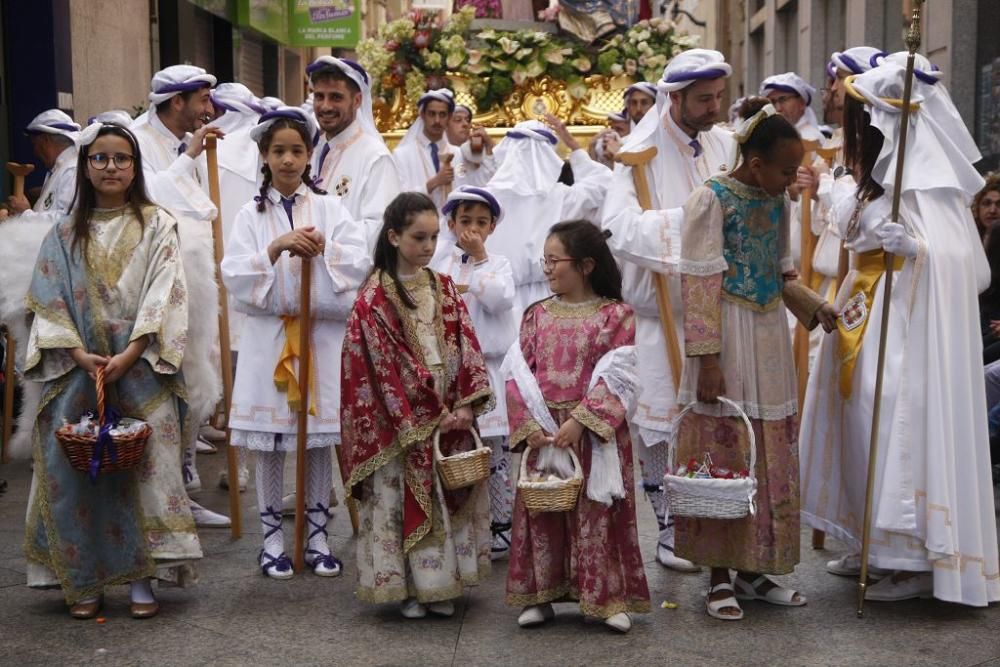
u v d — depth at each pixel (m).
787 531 4.90
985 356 7.01
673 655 4.45
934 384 4.91
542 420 4.70
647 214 5.48
